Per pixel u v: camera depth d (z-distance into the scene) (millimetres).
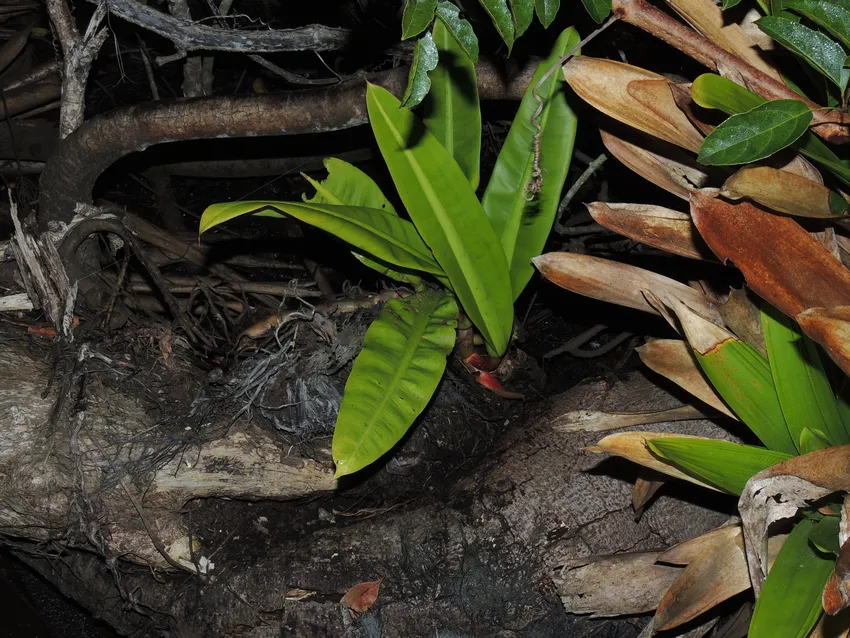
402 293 1410
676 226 1101
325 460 1372
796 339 1034
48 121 1824
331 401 1377
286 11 2094
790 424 1034
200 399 1356
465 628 1269
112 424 1299
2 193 1774
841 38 938
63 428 1278
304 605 1280
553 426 1203
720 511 1300
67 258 1418
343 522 1363
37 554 1383
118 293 1443
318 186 1353
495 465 1336
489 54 1387
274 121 1373
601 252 1750
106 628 1665
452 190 1244
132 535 1308
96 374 1326
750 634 947
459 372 1469
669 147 1113
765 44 1088
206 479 1318
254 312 1614
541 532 1276
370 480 1420
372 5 1493
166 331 1392
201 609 1314
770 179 965
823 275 958
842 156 1046
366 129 2029
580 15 1403
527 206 1312
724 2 1022
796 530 1002
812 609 949
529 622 1271
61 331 1329
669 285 1125
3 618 1643
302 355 1384
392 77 1348
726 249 971
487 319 1318
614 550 1274
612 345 1717
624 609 1215
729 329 1083
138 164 1940
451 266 1269
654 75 1035
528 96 1293
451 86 1306
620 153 1133
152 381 1361
